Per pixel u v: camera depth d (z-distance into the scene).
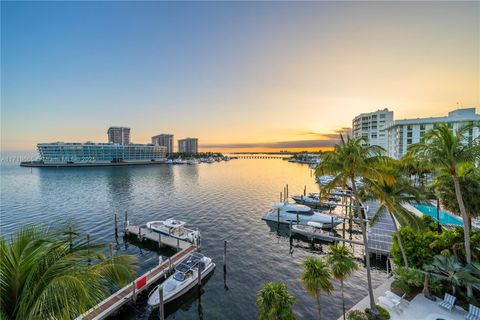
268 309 13.10
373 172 14.92
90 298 5.51
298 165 165.00
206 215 42.81
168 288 19.67
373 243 27.98
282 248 29.97
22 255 5.72
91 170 125.69
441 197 19.38
